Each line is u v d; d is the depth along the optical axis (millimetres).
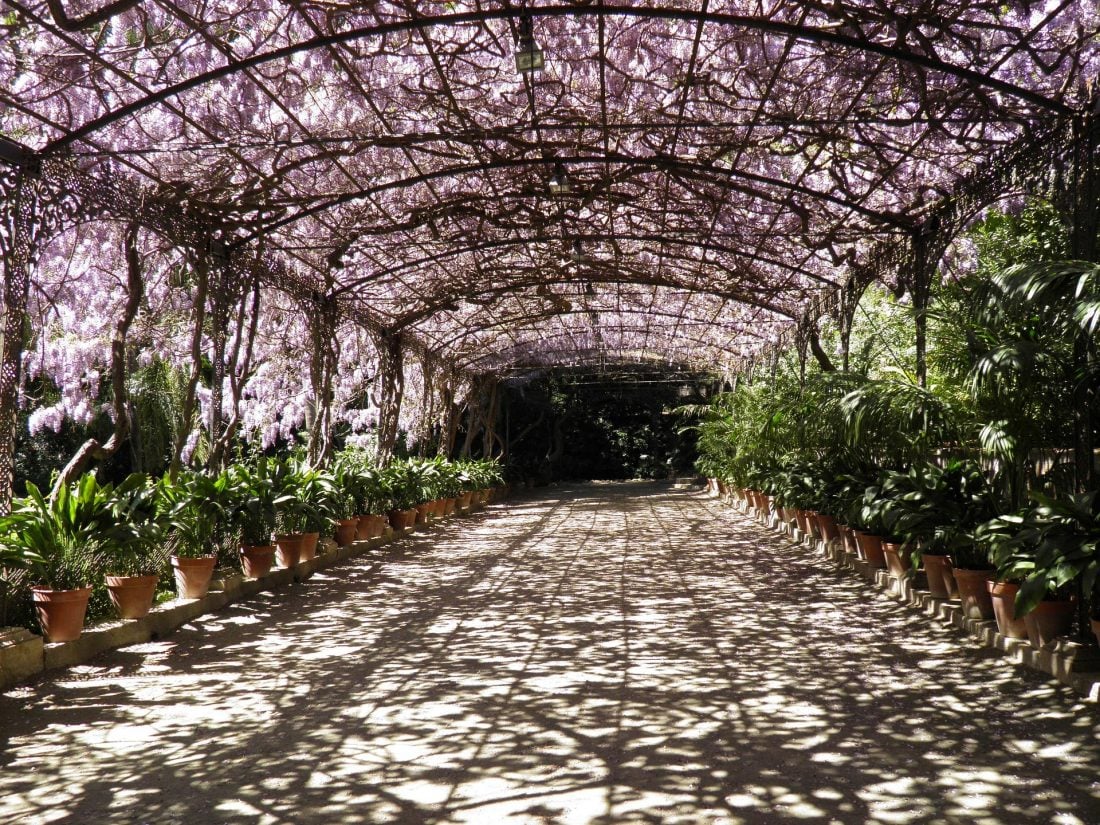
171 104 4922
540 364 17328
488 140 5770
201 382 12102
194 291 8367
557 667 4102
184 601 5352
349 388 13188
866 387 4980
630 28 4539
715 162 6285
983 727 3115
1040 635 3857
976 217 6016
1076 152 4305
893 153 5738
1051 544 3396
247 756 2965
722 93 5102
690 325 13180
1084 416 3990
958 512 4824
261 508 6301
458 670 4086
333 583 6805
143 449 13828
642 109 5289
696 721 3256
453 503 13469
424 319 11211
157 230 5676
